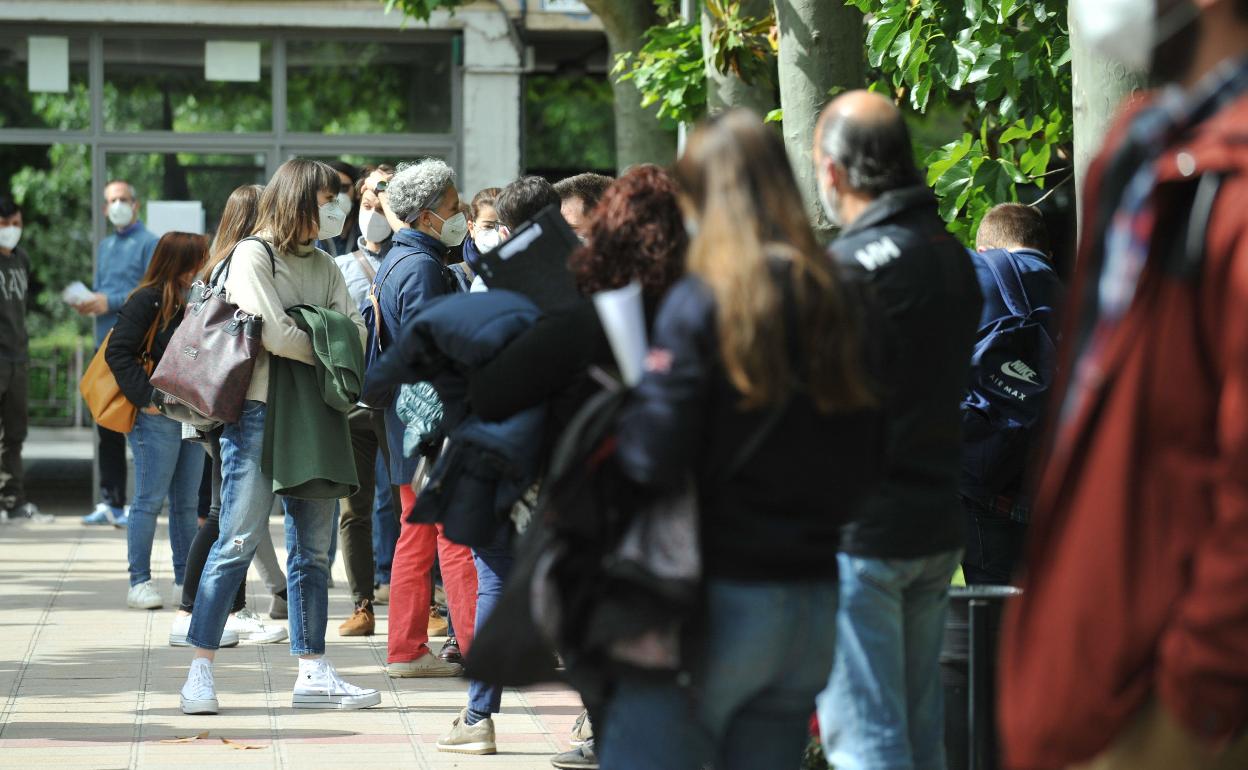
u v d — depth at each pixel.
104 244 35.94
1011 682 6.68
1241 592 5.79
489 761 16.56
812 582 8.65
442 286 19.58
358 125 39.78
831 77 17.50
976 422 15.90
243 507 17.95
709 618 8.46
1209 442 6.17
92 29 38.69
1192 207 6.13
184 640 22.53
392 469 20.08
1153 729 6.41
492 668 9.04
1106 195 6.50
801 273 8.30
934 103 22.62
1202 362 6.14
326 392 17.61
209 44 39.16
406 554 20.67
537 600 8.52
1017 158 20.86
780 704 8.98
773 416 8.22
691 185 8.68
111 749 16.69
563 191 16.91
